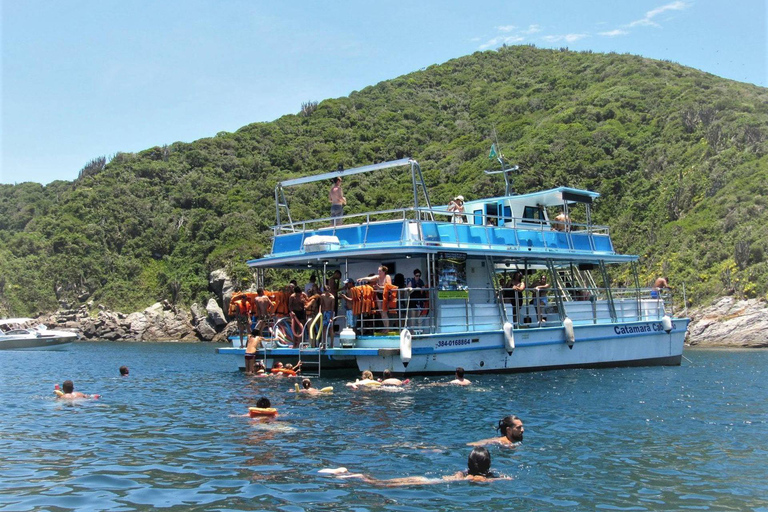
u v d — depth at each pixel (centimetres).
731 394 2045
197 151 10469
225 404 1809
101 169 10812
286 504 939
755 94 9169
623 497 983
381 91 13362
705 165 7425
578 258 2761
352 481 1050
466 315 2359
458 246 2397
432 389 2025
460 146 10244
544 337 2544
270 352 2486
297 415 1606
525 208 2933
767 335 5094
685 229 6725
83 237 9062
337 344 2461
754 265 5762
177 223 9225
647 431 1448
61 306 8444
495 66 14462
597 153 8369
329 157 10069
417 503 948
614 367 2792
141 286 8600
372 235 2392
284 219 8388
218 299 7706
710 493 1005
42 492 993
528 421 1546
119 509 916
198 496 973
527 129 9975
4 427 1500
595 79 11694
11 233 9775
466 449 1260
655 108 9256
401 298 2341
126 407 1797
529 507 936
